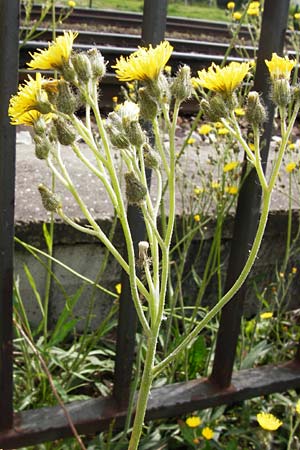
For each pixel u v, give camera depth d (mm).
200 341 1923
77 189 2215
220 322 1667
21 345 1782
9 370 1401
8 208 1281
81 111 3350
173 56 3836
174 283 2234
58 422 1489
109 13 5848
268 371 1795
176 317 2000
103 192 2221
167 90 917
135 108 995
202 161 2775
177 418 1772
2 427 1438
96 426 1529
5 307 1349
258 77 1453
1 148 1239
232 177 1975
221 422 1814
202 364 1934
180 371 1930
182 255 1932
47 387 1755
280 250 2332
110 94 3561
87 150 2766
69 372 1804
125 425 1535
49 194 967
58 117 923
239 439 1778
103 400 1572
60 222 1943
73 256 2025
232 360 1668
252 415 1829
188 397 1645
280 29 1404
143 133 919
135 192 907
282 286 2236
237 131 919
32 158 2527
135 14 5965
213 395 1671
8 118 1218
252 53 4758
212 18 9508
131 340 1505
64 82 908
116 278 2119
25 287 2023
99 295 2133
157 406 1604
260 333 2215
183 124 3539
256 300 2395
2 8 1153
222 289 2344
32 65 907
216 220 2150
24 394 1773
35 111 957
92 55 920
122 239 2041
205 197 2174
